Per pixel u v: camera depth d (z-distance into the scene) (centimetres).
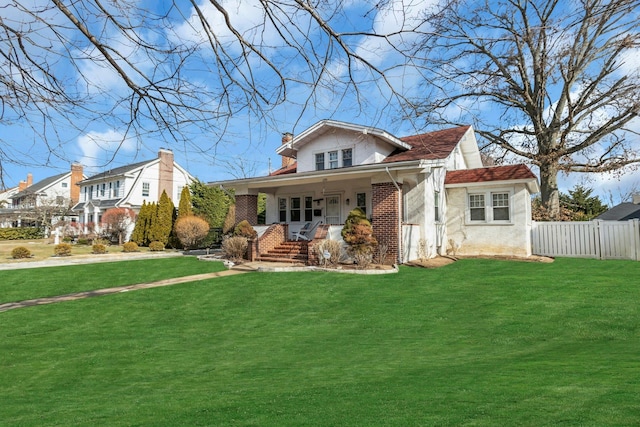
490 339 672
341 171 1471
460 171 1797
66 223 3369
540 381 403
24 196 4041
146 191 3384
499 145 2211
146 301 1037
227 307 966
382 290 1056
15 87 377
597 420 291
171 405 407
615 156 1889
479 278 1152
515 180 1567
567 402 334
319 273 1305
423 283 1117
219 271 1462
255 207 1914
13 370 589
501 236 1627
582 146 1866
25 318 899
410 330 745
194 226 2397
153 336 768
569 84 1758
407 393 388
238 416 353
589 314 773
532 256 1602
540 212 1961
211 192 3047
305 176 1586
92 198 3841
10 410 417
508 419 302
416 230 1527
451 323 775
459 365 513
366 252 1382
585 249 1594
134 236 2778
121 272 1495
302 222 2019
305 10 376
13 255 1966
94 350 684
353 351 631
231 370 554
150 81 389
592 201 3247
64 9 340
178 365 596
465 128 1908
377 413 334
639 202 2897
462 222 1725
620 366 455
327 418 331
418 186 1568
